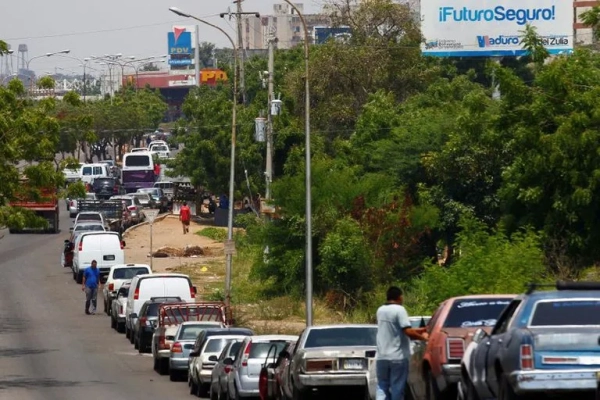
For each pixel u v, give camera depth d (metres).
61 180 94.25
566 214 93.44
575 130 91.00
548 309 37.62
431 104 163.50
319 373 58.62
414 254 122.88
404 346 44.44
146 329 104.00
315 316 119.12
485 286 84.94
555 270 92.38
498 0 163.88
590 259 93.31
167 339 90.88
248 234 143.88
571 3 163.88
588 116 92.25
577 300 37.81
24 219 92.81
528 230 90.31
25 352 104.69
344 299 121.62
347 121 194.88
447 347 44.03
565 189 93.75
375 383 48.56
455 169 121.50
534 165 92.88
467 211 118.50
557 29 163.88
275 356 65.62
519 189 96.19
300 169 135.25
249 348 67.25
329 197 128.12
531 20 163.88
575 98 93.31
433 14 164.75
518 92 97.94
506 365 36.66
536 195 93.50
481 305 46.19
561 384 35.34
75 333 120.38
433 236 127.56
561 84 94.50
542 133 93.69
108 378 87.69
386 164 132.12
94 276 137.00
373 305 116.56
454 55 164.62
